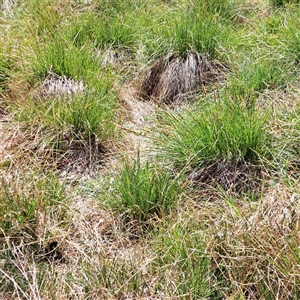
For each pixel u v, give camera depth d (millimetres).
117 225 1629
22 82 2201
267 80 2137
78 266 1477
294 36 2338
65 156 1936
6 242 1496
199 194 1713
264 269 1348
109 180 1785
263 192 1675
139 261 1458
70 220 1607
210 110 1823
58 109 1949
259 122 1749
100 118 1984
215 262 1385
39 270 1451
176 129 1862
